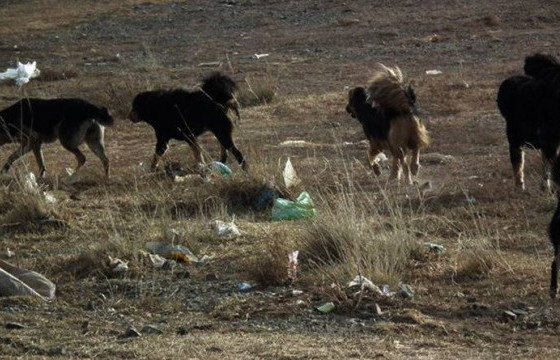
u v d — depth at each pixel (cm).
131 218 1490
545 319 1041
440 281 1171
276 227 1406
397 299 1093
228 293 1148
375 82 1719
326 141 2136
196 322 1041
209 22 4050
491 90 2538
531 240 1334
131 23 4134
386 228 1378
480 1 3881
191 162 1905
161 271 1234
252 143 2008
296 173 1706
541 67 1595
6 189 1585
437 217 1439
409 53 3238
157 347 941
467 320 1047
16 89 3019
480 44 3278
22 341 973
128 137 2336
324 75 2986
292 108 2472
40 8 4481
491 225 1416
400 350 935
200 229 1400
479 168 1812
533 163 1748
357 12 3938
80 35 3975
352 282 1125
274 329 1014
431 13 3784
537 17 3581
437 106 2391
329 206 1445
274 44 3578
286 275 1171
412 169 1720
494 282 1156
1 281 1141
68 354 934
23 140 1902
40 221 1470
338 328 1014
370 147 1784
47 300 1134
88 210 1563
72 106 1878
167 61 3453
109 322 1050
